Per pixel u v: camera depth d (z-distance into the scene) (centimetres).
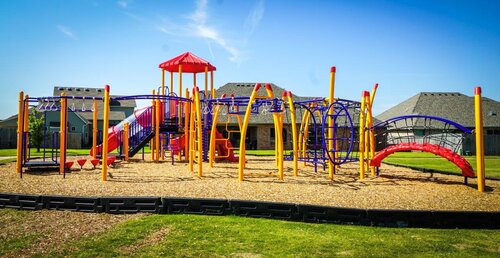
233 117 3544
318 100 1276
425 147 1120
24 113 1272
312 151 1662
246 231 566
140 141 1850
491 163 2033
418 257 457
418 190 937
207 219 643
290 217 651
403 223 615
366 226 617
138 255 454
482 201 802
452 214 610
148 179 1100
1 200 729
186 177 1153
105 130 1073
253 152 2920
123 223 610
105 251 469
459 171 1521
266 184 1003
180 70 1869
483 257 459
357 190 920
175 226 591
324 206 639
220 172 1301
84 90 5544
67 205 703
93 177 1145
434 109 3959
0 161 1753
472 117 3831
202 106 1791
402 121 3897
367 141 1391
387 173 1325
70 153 2505
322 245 501
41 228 578
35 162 1345
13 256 448
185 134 1783
